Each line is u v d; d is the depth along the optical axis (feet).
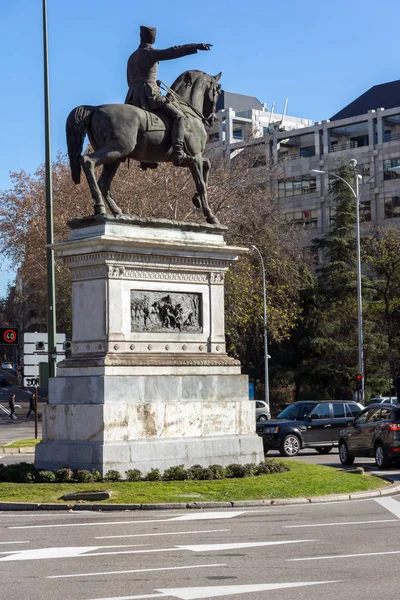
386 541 40.73
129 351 61.98
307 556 36.83
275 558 36.42
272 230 197.57
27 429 167.22
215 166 185.57
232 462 65.00
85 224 63.52
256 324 188.03
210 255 66.59
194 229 66.54
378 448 84.99
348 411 108.06
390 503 56.29
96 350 61.82
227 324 176.04
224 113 425.28
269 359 231.50
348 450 90.02
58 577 32.91
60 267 177.88
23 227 197.26
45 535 43.19
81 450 59.98
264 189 214.90
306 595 29.60
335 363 225.56
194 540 41.27
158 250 63.67
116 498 54.08
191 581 31.94
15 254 201.77
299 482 61.36
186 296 65.92
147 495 54.95
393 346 232.32
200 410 64.08
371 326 225.15
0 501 54.03
